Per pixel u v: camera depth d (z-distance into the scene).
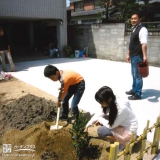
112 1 11.62
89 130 2.83
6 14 7.94
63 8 10.00
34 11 8.82
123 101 2.15
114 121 2.12
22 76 6.06
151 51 7.90
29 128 2.79
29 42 13.53
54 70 2.55
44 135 2.58
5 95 4.31
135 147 2.41
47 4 9.24
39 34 13.22
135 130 2.25
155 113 3.41
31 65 8.05
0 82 5.37
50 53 10.41
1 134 2.71
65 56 10.66
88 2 17.38
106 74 6.36
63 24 10.25
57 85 5.08
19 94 4.38
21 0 8.27
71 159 2.22
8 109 3.26
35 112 3.10
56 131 2.67
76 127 2.27
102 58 9.90
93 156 2.27
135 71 3.99
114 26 8.95
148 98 4.15
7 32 13.77
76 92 2.89
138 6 10.76
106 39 9.46
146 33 3.74
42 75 6.17
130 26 8.45
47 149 2.36
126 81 5.50
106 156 2.27
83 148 2.26
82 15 16.05
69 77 2.71
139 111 3.50
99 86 5.02
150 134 2.72
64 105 3.03
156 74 6.39
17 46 13.84
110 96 1.99
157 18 11.46
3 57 6.53
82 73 6.51
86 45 10.62
